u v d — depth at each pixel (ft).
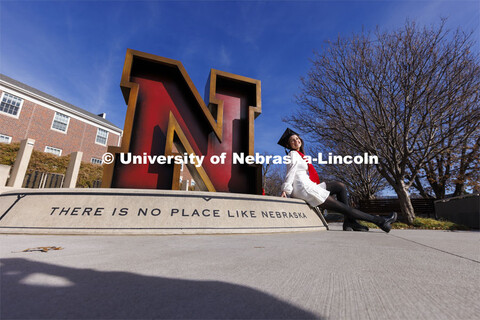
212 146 17.54
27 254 5.00
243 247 6.61
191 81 17.17
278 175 109.40
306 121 36.58
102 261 4.50
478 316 2.28
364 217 14.28
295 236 10.28
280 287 3.16
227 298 2.71
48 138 68.03
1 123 59.21
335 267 4.34
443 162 43.04
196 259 4.85
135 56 16.39
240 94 19.79
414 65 26.84
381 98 29.76
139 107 16.28
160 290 2.95
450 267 4.46
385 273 3.97
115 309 2.33
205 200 11.61
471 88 26.37
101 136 83.41
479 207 24.59
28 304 2.41
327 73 32.99
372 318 2.22
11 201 10.34
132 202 10.51
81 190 10.59
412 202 42.39
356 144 34.45
